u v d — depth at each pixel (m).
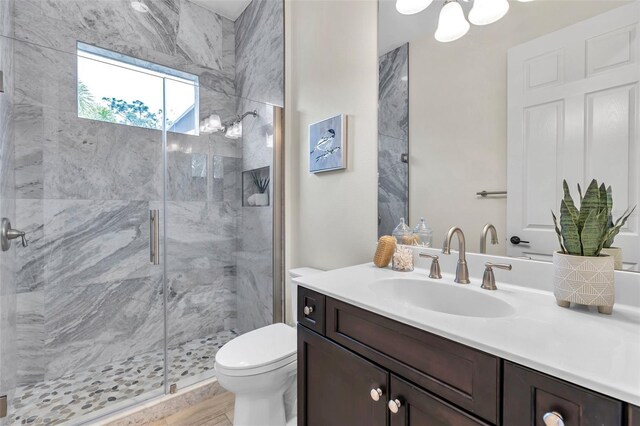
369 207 1.64
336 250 1.85
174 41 2.40
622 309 0.84
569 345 0.63
